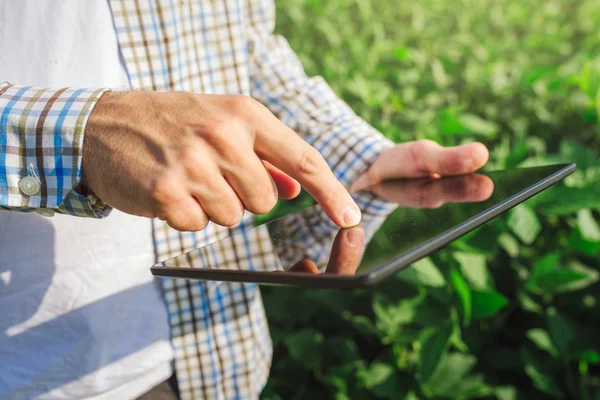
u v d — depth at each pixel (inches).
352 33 130.6
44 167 37.1
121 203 36.0
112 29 48.2
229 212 35.7
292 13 127.2
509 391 76.7
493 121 95.6
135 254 49.6
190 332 53.2
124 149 35.2
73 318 47.5
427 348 66.5
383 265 29.8
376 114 94.5
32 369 47.6
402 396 71.9
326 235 42.9
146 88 50.2
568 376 76.9
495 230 68.6
